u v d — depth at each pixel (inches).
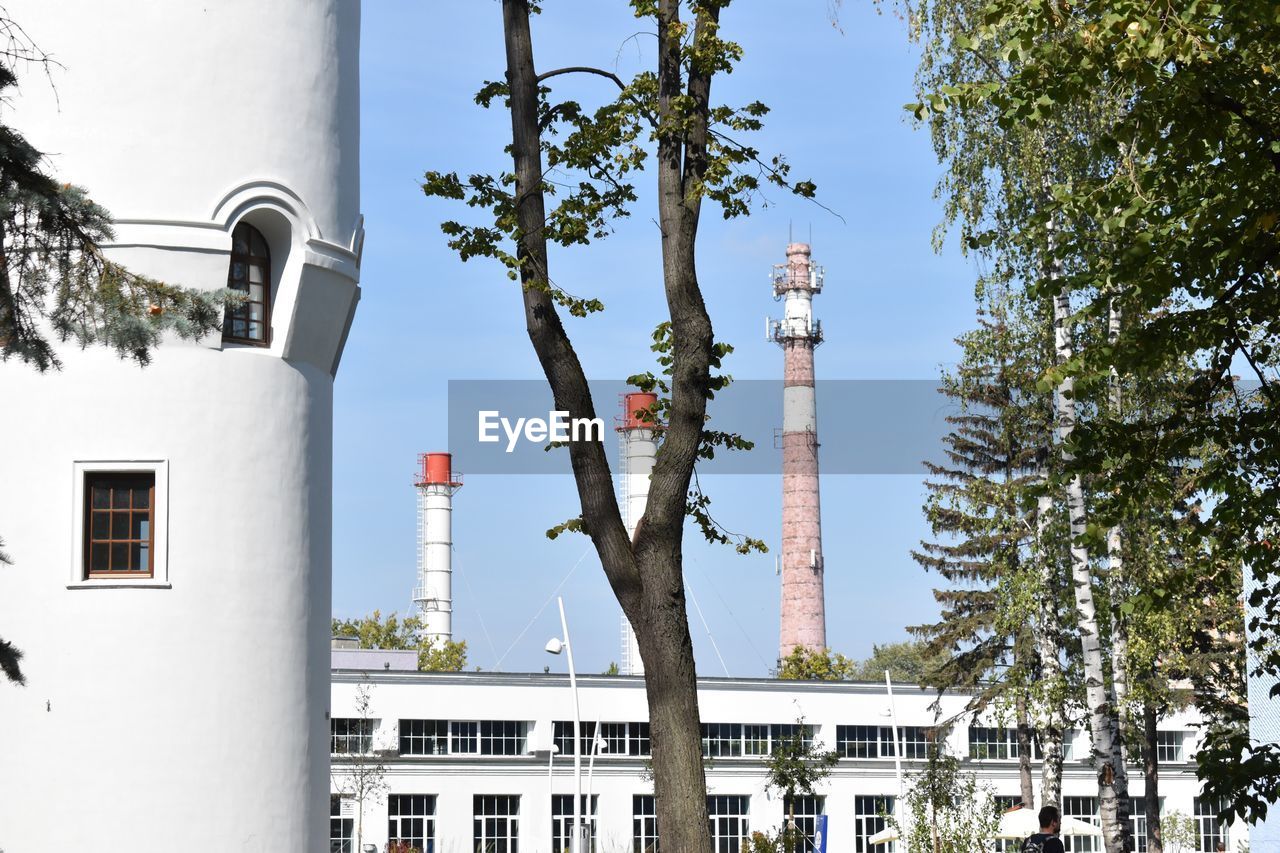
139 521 908.0
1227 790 516.4
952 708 3206.2
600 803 2908.5
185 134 917.8
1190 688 2049.7
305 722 938.7
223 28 935.7
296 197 952.3
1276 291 538.3
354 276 995.3
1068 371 555.2
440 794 2778.1
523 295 634.8
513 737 2883.9
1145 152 519.2
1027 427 1227.2
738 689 3075.8
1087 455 573.9
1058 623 1342.3
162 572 893.8
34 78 907.4
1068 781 3198.8
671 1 623.5
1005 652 2615.7
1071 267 1093.8
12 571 887.1
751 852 2549.2
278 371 947.3
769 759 2699.3
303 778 932.0
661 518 610.5
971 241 627.2
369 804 2726.4
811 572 4571.9
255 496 926.4
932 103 535.2
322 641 969.5
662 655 600.1
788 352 4763.8
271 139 944.9
